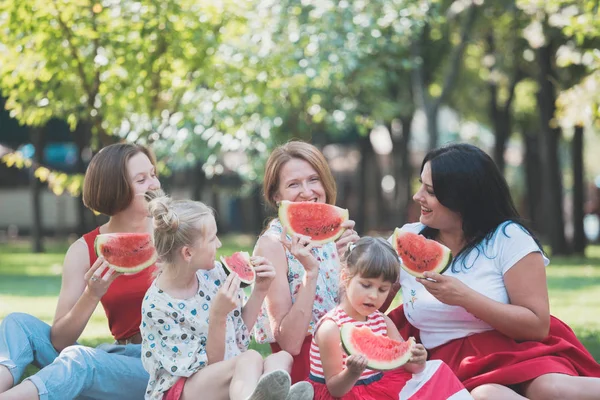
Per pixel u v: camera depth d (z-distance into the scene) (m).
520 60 27.03
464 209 5.57
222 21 12.25
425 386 5.06
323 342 5.09
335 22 16.78
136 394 5.66
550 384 5.02
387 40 19.84
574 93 15.41
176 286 5.37
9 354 5.64
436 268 5.44
